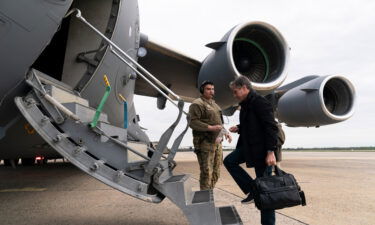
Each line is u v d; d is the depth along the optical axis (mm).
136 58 5289
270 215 2521
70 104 2742
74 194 4766
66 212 3525
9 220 3162
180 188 2564
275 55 5898
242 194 4562
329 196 4406
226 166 2828
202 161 3369
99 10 4703
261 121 2512
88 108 3059
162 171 2627
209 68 5836
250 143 2561
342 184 5582
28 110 2553
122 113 5250
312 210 3547
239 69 6016
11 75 2645
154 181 2617
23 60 2674
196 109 3332
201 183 3359
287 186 2332
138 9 5223
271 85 5539
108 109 4645
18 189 5316
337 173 7539
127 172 2777
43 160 13078
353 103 7422
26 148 4316
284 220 3109
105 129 2857
